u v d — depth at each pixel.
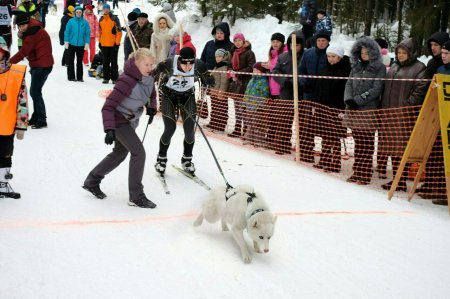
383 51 7.45
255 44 14.49
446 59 5.41
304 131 6.82
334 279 3.58
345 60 6.39
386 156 6.09
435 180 5.66
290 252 3.96
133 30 10.75
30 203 4.48
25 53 6.88
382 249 4.17
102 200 4.73
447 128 5.16
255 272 3.57
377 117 5.90
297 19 15.03
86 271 3.36
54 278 3.23
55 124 7.59
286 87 6.92
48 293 3.05
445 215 5.16
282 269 3.66
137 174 4.56
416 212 5.18
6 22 11.68
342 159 7.16
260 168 6.39
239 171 6.18
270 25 15.15
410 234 4.55
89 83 11.47
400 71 5.71
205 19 16.98
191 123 5.55
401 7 14.16
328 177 6.30
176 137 7.63
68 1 15.32
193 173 5.79
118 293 3.12
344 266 3.80
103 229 4.07
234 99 7.94
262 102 7.31
